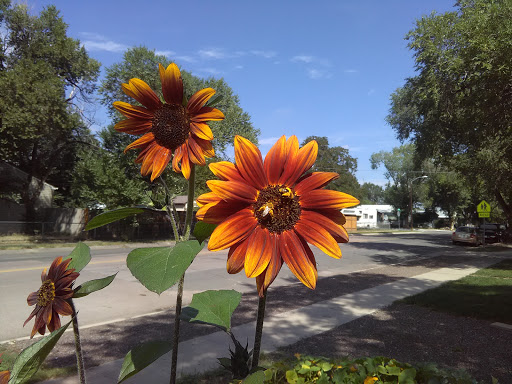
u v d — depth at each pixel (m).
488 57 10.40
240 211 0.98
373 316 7.04
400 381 2.06
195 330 6.05
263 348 5.18
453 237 27.45
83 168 21.64
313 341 5.52
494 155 20.19
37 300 1.29
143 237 24.69
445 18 13.75
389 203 76.44
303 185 1.02
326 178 1.02
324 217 0.98
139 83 1.12
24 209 26.00
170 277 0.77
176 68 1.12
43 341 0.95
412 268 14.27
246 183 1.01
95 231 24.31
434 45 13.89
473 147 19.33
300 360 2.46
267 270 0.94
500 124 11.70
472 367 4.52
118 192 20.48
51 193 30.28
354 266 14.86
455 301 8.09
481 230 29.89
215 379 4.09
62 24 22.69
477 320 6.75
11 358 4.38
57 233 23.77
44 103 18.83
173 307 7.64
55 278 1.25
